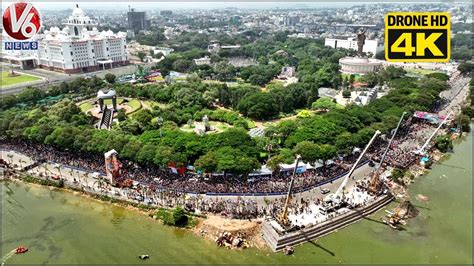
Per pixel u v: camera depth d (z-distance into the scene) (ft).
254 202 501.56
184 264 407.85
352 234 460.14
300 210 490.08
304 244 439.22
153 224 482.28
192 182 558.15
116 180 563.48
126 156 596.29
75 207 524.52
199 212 492.54
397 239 451.94
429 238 453.58
